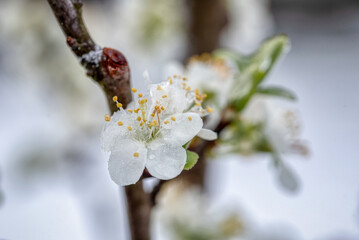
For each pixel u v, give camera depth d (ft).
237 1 1.07
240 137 0.53
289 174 0.54
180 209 0.75
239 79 0.53
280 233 0.79
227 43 1.10
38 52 0.97
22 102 1.25
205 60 0.58
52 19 0.97
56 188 1.02
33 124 1.09
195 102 0.45
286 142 0.55
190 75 0.54
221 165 1.12
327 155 1.24
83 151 1.02
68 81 0.98
